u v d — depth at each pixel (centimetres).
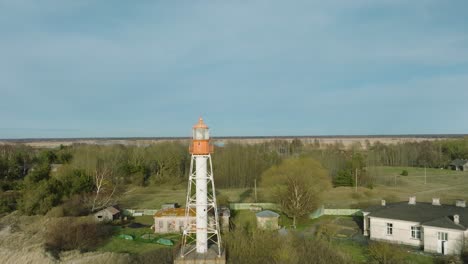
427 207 4691
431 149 14000
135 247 4491
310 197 5788
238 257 3716
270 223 5138
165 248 4375
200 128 3547
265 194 7456
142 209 6844
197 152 3550
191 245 3928
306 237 4553
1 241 4431
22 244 4331
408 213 4544
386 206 4975
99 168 8900
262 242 3922
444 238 4006
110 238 4884
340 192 8344
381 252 3831
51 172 7775
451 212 4431
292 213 5669
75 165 8931
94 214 5856
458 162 12938
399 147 14375
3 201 6247
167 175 10625
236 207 6838
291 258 3625
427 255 3962
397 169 12775
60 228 4662
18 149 12575
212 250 3656
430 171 12312
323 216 6166
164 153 11081
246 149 10706
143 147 11994
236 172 9662
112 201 7125
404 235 4403
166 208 6178
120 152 10850
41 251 3962
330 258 3731
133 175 10056
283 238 4094
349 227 5369
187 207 3781
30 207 5794
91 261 3775
